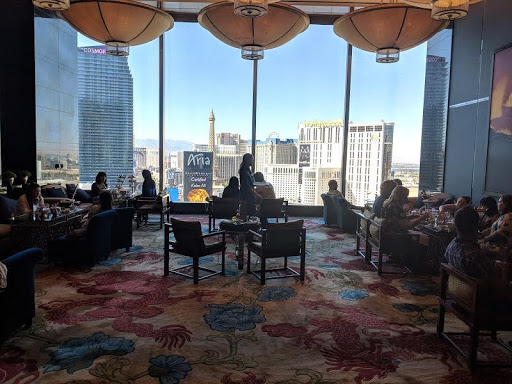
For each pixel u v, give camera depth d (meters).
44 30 9.00
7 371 2.92
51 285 4.82
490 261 2.99
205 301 4.41
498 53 7.29
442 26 6.91
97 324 3.76
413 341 3.53
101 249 5.61
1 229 5.91
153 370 2.97
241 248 5.63
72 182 10.30
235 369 3.01
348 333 3.68
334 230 8.75
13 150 8.77
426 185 10.08
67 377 2.85
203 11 6.97
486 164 7.65
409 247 5.50
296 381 2.86
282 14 6.92
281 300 4.49
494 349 3.41
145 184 8.74
